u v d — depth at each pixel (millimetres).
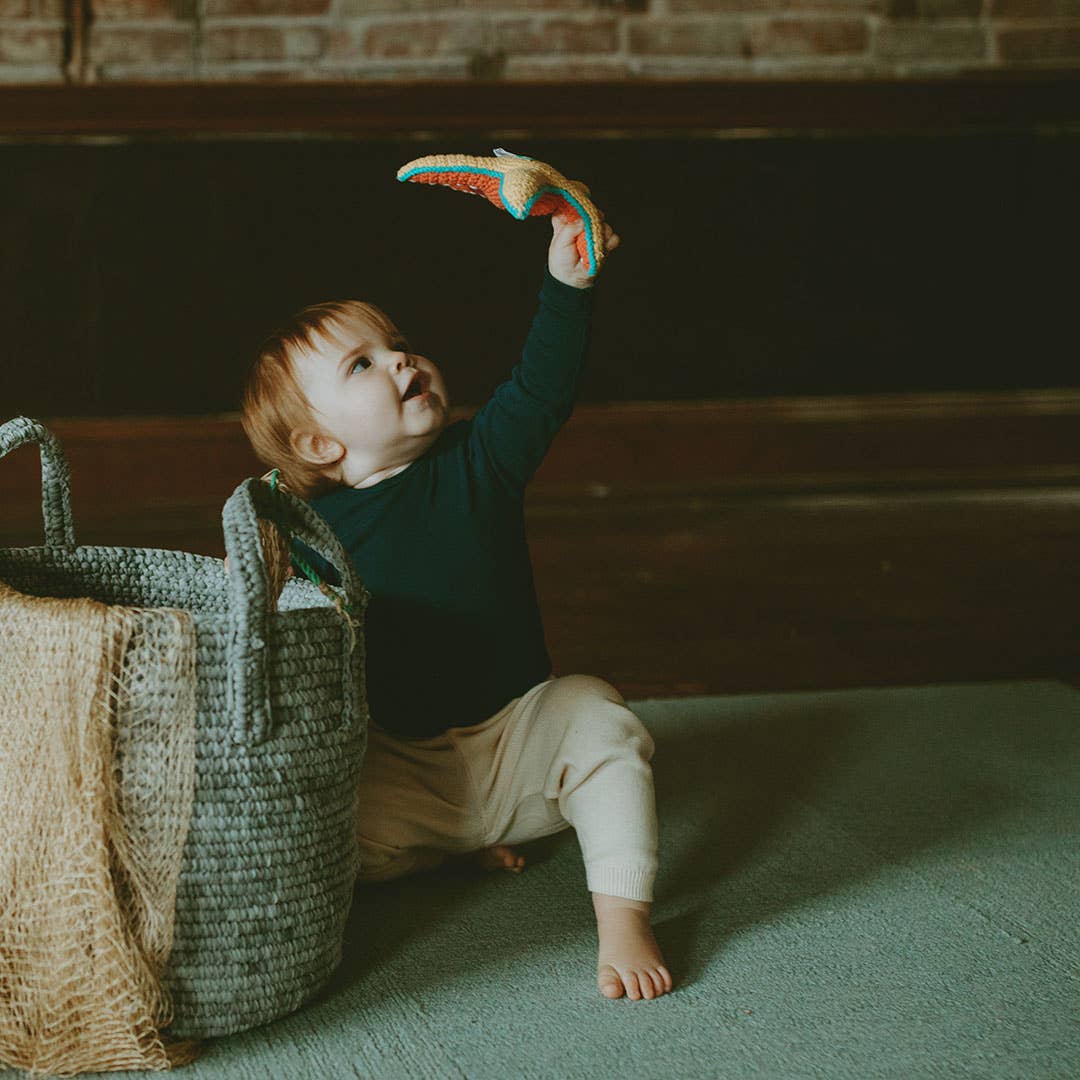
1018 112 3340
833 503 3350
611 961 987
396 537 1138
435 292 3227
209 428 3207
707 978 1000
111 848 843
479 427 1163
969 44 3350
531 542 2895
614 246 1067
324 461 1174
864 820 1334
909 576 2574
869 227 3354
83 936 837
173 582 1132
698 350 3355
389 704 1146
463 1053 888
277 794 897
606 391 3342
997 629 2197
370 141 3152
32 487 3146
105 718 836
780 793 1417
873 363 3426
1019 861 1225
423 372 1165
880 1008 954
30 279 3092
